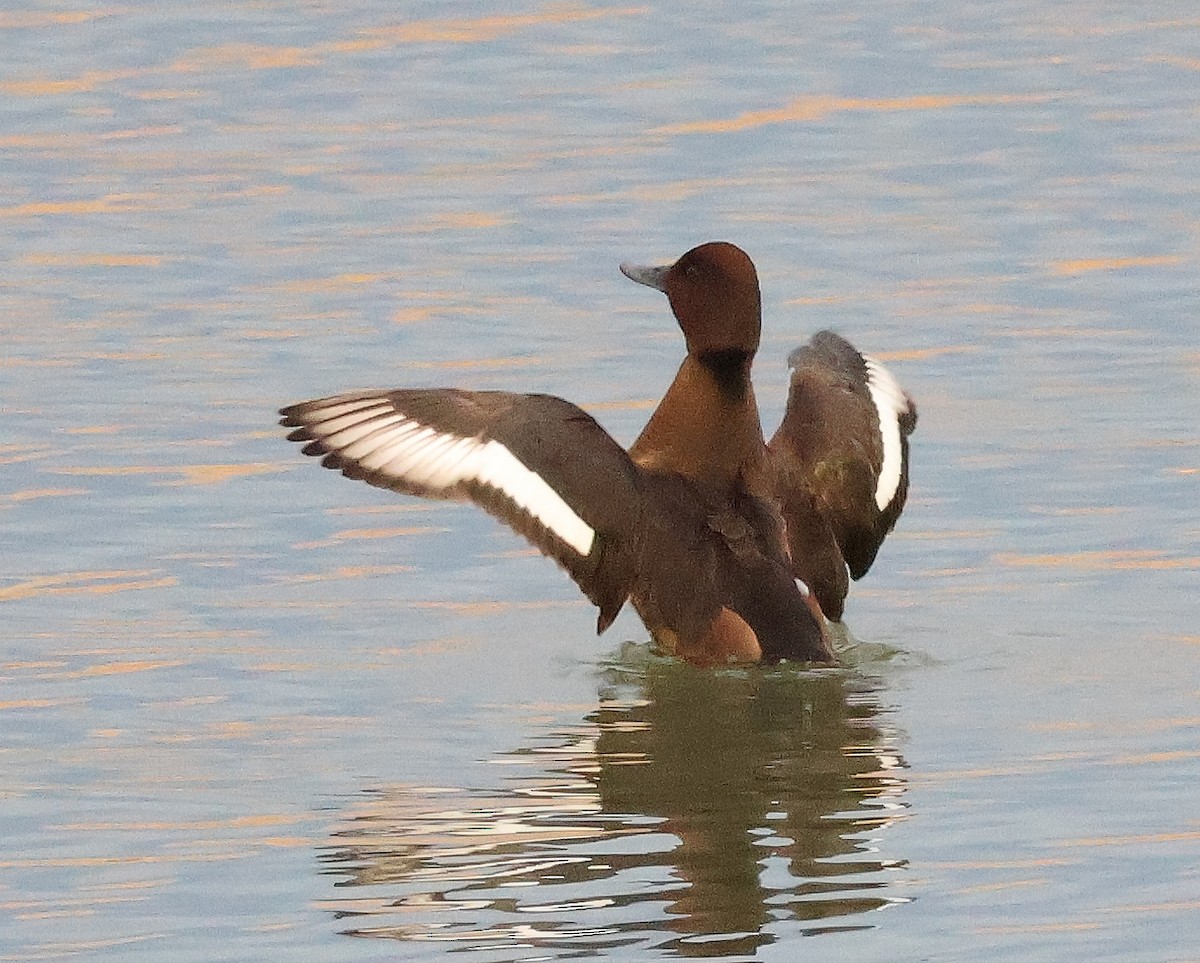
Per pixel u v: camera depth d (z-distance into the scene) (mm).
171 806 9477
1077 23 26141
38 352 16594
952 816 9281
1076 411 15383
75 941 8258
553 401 10750
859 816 9281
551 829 9211
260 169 21266
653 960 7961
